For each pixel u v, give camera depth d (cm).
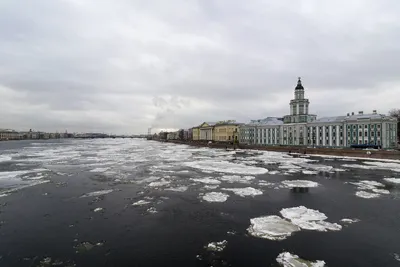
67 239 1459
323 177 3438
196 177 3434
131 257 1252
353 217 1820
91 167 4475
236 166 4553
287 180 3216
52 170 4097
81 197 2388
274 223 1697
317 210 1983
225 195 2442
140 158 6238
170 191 2616
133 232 1557
